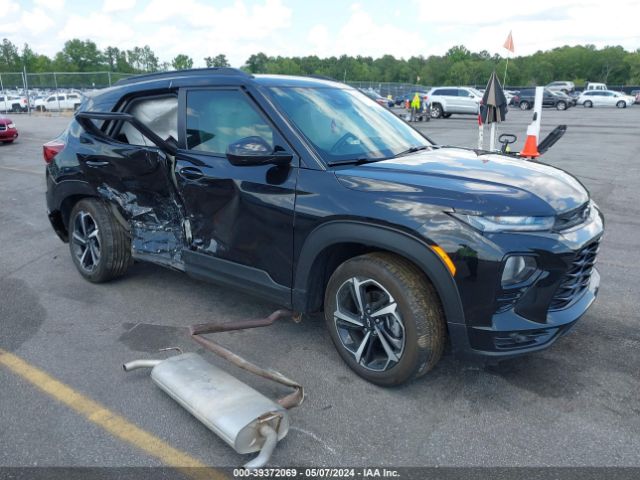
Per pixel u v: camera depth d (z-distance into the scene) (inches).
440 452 97.3
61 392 117.6
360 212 108.4
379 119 149.7
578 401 111.9
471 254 98.3
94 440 101.9
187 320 153.7
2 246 230.1
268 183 123.3
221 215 134.1
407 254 103.8
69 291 176.2
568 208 106.3
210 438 102.1
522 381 119.4
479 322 101.1
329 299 121.3
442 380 120.1
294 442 100.6
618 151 512.4
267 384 119.4
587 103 1659.7
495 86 355.9
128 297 170.2
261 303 165.2
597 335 140.4
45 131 807.1
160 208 152.8
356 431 103.4
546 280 101.2
